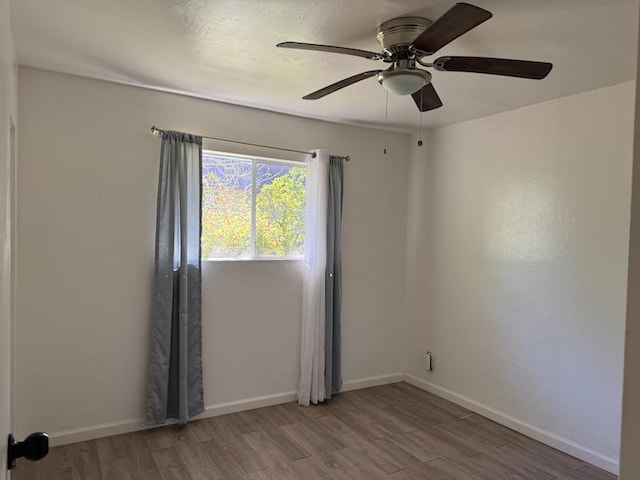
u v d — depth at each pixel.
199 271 3.42
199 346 3.45
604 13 1.96
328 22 2.11
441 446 3.17
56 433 3.01
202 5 1.98
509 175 3.53
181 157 3.30
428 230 4.29
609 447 2.88
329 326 3.96
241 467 2.82
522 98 3.20
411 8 1.96
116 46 2.47
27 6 2.03
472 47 2.34
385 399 4.04
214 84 3.08
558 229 3.18
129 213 3.21
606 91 2.91
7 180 1.09
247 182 3.72
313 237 3.87
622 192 2.82
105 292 3.14
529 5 1.89
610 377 2.88
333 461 2.92
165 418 3.29
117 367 3.19
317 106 3.58
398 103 3.45
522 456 3.05
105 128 3.11
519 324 3.44
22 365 2.90
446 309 4.09
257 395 3.77
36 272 2.93
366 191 4.29
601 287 2.93
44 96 2.92
